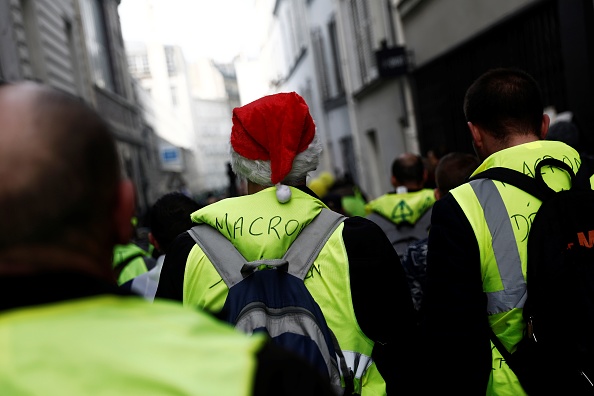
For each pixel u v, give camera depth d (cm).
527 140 188
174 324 77
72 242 77
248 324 152
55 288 74
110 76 1773
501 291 170
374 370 168
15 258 74
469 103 195
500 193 174
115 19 1964
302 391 77
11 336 70
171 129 3956
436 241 175
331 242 167
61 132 76
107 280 83
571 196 169
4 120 75
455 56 883
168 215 275
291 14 2469
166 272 174
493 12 731
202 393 70
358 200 584
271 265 160
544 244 165
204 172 6950
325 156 2288
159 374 70
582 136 403
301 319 154
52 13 1127
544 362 163
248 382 73
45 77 997
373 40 1290
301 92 2638
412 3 1000
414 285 272
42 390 68
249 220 170
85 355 70
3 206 73
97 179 79
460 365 170
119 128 1688
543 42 646
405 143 1242
